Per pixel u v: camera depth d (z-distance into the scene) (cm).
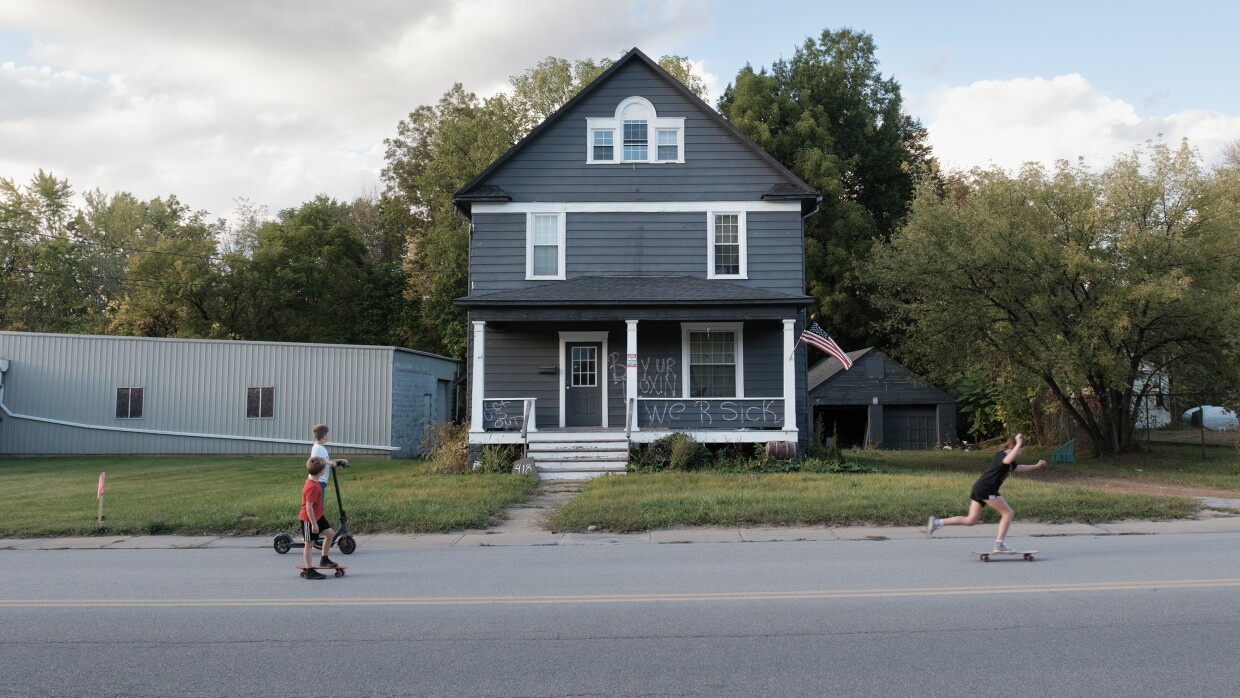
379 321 5078
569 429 2228
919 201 2633
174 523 1360
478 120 4078
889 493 1534
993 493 1062
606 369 2345
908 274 2550
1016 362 2514
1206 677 587
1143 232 2345
